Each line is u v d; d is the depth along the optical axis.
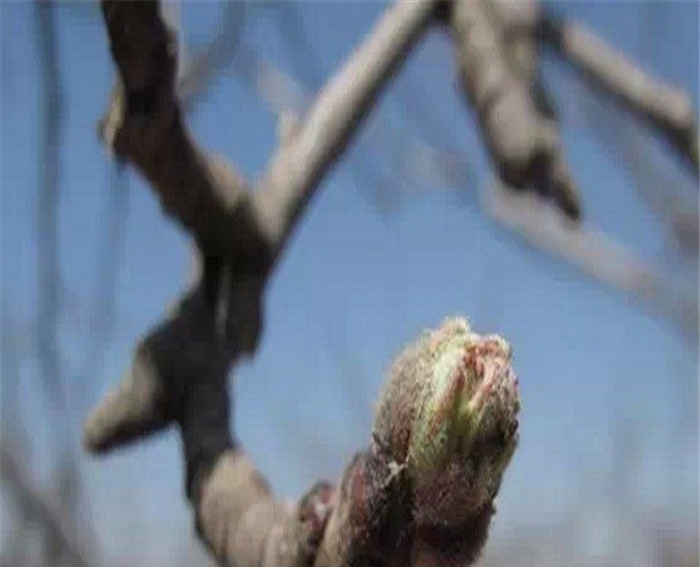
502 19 0.18
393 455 0.10
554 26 0.21
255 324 0.16
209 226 0.15
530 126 0.17
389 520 0.10
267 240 0.15
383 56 0.16
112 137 0.14
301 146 0.16
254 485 0.13
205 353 0.15
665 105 0.21
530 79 0.18
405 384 0.09
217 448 0.14
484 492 0.09
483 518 0.10
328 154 0.16
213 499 0.13
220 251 0.15
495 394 0.09
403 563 0.10
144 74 0.13
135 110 0.13
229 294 0.15
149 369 0.15
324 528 0.11
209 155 0.15
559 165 0.17
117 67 0.13
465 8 0.17
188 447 0.14
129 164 0.14
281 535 0.12
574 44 0.21
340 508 0.10
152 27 0.13
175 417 0.15
